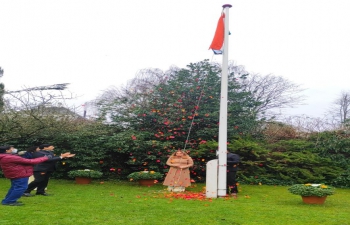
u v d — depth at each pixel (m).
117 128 14.89
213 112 13.84
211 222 6.21
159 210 7.24
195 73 15.02
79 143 13.70
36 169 8.93
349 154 14.31
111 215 6.65
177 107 14.16
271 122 16.98
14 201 7.40
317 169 13.30
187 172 10.70
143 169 13.95
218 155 9.52
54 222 5.96
